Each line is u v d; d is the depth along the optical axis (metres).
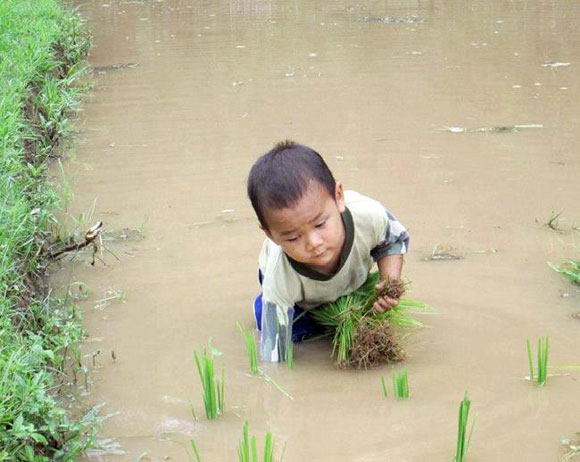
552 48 4.59
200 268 2.52
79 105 3.90
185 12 6.07
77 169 3.18
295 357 2.15
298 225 1.94
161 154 3.28
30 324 2.13
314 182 1.94
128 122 3.65
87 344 2.21
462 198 2.84
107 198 2.94
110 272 2.52
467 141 3.27
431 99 3.78
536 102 3.68
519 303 2.29
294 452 1.84
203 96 3.96
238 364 2.12
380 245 2.13
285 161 1.94
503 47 4.64
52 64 3.97
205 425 1.93
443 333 2.19
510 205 2.78
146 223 2.77
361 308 2.12
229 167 3.14
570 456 1.80
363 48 4.74
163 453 1.85
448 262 2.49
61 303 2.35
